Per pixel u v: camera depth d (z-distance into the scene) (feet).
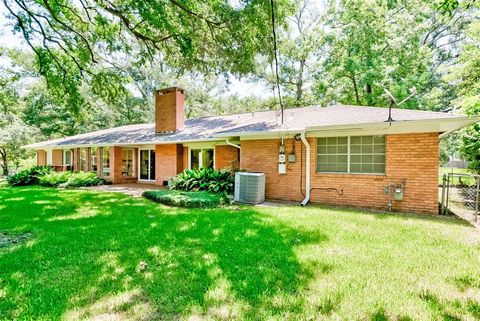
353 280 10.00
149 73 87.30
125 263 11.62
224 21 29.68
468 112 18.44
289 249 13.34
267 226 17.83
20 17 30.50
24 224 18.92
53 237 15.55
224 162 41.09
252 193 28.32
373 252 12.89
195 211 23.39
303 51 71.82
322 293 9.02
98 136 60.03
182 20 29.73
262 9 27.78
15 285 9.70
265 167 31.50
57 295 8.93
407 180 23.53
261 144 31.78
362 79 53.11
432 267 11.17
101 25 33.06
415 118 21.61
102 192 37.29
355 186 25.95
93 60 35.83
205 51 34.83
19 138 77.05
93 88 39.32
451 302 8.54
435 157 22.43
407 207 23.48
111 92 40.19
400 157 23.85
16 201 29.25
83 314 7.87
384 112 27.04
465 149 38.29
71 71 38.09
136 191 38.70
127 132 58.34
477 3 16.46
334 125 24.43
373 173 25.36
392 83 52.75
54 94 39.14
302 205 26.91
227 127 39.27
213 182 34.58
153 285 9.61
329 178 27.30
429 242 14.47
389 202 23.84
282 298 8.68
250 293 9.00
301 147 29.07
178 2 28.63
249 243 14.33
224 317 7.72
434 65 68.59
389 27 53.62
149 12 26.12
